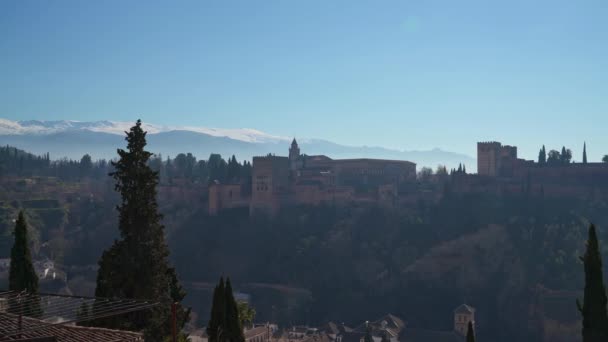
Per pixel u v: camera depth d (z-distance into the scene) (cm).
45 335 3578
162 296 5512
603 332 4847
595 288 4906
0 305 4147
